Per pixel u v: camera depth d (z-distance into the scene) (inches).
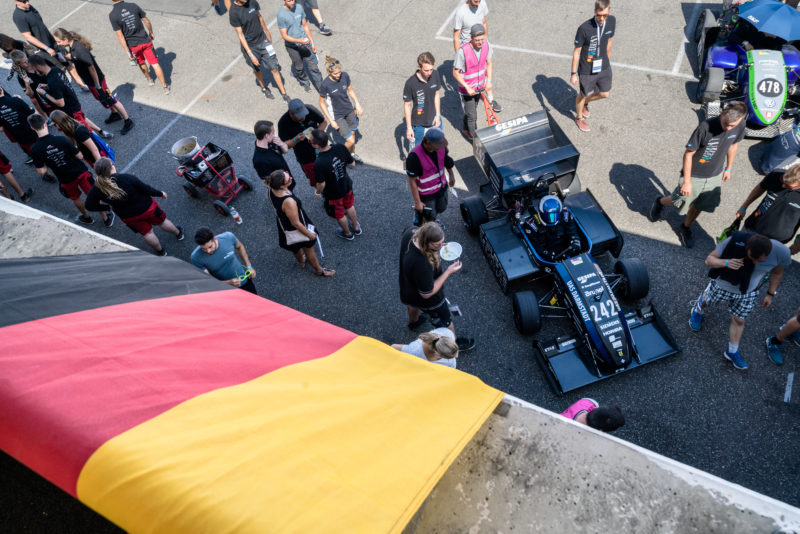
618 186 309.6
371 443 75.7
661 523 79.6
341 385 91.4
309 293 281.9
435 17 464.1
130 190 265.0
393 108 387.5
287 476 65.6
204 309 127.0
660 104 353.1
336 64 298.7
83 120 367.2
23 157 390.0
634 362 219.8
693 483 83.3
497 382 232.8
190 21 510.9
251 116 400.2
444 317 224.4
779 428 206.5
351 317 268.5
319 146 249.3
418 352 156.6
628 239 282.5
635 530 79.3
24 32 393.7
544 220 228.4
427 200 266.2
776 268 199.6
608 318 213.8
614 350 210.5
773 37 330.3
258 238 313.7
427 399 88.8
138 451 63.0
